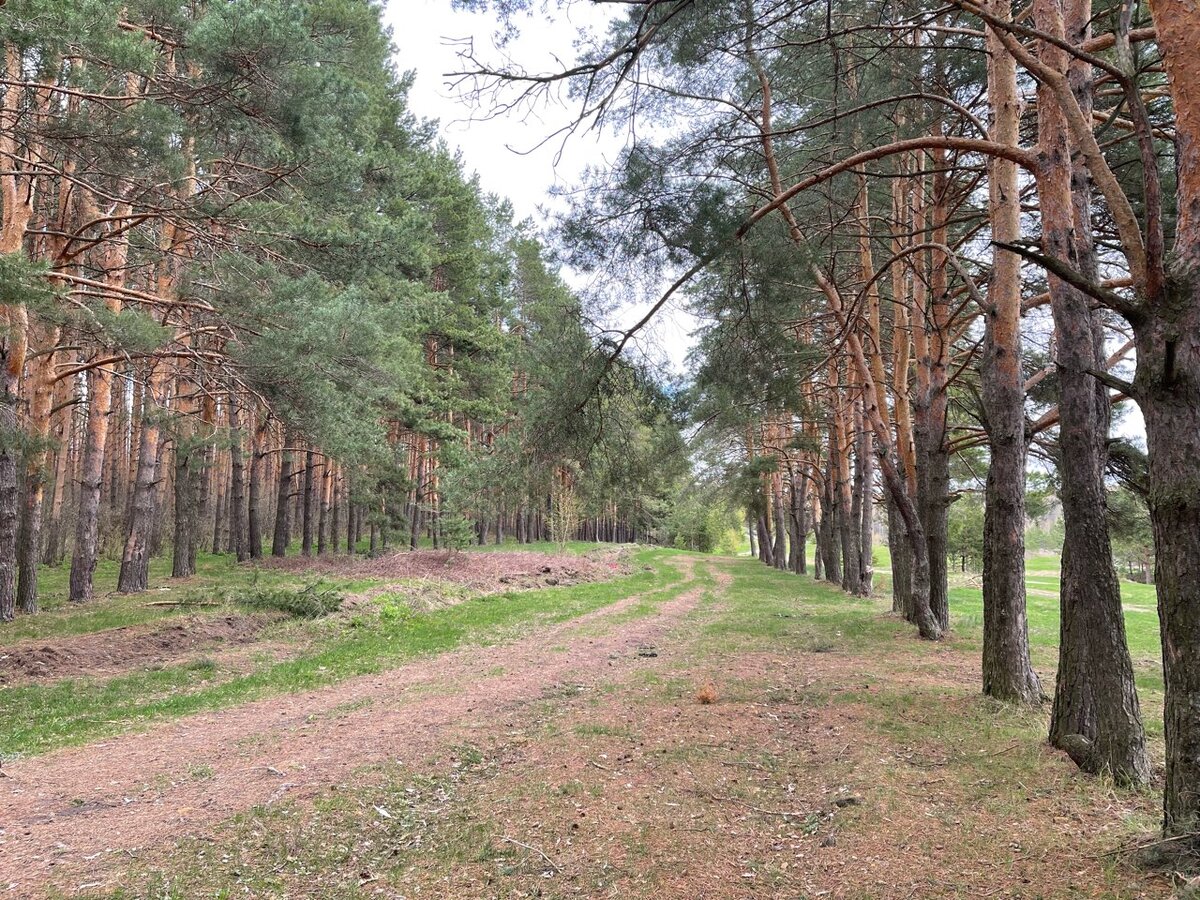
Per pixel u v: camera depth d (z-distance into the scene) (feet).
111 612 43.52
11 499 41.42
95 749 20.33
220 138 37.73
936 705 22.33
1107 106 28.66
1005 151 16.37
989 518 23.95
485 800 15.51
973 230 36.09
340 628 41.34
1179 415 10.76
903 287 45.60
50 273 29.25
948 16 30.22
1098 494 17.17
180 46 37.42
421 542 123.34
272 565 78.59
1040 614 62.69
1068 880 10.80
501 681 28.68
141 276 60.39
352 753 19.39
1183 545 10.78
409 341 76.38
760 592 74.23
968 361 40.57
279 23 33.42
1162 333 10.73
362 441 60.59
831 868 11.84
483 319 100.94
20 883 12.07
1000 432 23.65
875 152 17.12
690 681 27.37
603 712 22.76
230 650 35.19
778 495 122.52
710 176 21.63
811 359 46.19
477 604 55.26
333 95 36.81
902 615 46.24
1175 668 10.96
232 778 17.58
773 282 24.40
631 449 26.03
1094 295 11.36
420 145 85.87
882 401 43.91
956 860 11.82
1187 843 10.53
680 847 12.87
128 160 35.27
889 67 26.96
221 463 111.75
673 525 161.68
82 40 29.53
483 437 117.70
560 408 24.02
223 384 51.01
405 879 12.06
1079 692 17.16
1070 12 19.66
